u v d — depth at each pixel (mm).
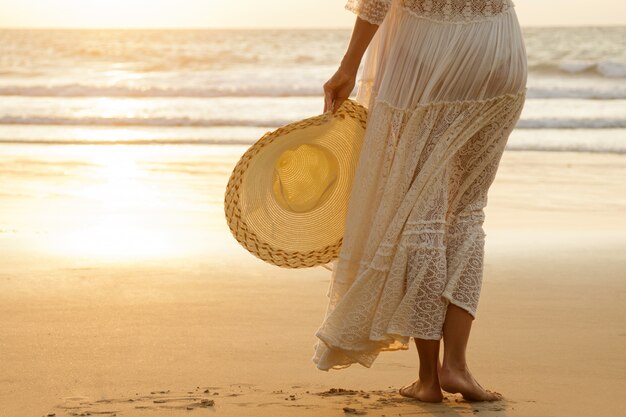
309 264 4270
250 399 4004
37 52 55062
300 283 6828
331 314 3957
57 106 27094
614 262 7637
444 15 3943
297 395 4082
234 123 23375
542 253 8125
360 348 3977
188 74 37375
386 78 4004
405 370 4570
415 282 3885
